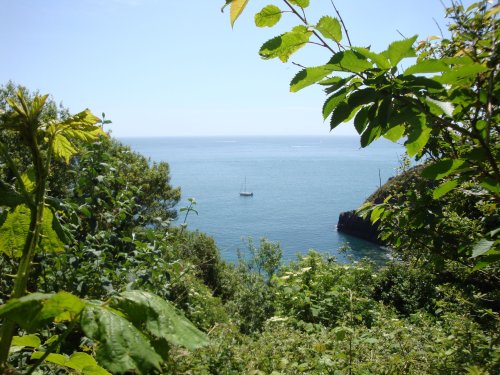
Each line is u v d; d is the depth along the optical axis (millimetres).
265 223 58281
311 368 3389
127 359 832
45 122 1212
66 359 1207
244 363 3777
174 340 926
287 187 105250
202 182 119688
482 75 1331
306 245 41594
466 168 1310
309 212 68125
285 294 6746
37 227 1103
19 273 1050
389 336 3922
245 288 8742
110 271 3650
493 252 1609
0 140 1108
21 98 1147
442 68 1148
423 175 1343
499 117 1498
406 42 1120
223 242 45719
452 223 2738
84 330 847
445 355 3109
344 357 3355
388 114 1145
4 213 1312
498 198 1938
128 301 960
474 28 1505
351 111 1307
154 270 3947
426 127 1268
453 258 2549
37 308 852
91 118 1245
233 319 6902
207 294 8070
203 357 3650
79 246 3562
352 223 38000
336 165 175375
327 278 7297
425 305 7695
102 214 4090
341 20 1229
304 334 4473
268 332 4871
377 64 1184
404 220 2592
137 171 15734
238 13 1245
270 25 1322
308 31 1267
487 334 3311
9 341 972
